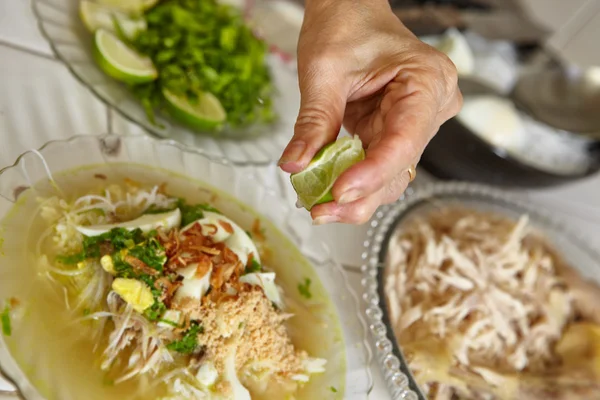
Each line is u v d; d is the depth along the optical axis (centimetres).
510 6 75
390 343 34
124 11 42
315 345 33
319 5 32
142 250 29
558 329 43
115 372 28
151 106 39
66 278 29
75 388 26
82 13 40
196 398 29
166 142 35
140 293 28
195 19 44
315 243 38
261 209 38
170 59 41
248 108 43
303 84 29
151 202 33
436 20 60
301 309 34
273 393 31
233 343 29
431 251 41
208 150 39
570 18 76
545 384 39
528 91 58
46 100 36
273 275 33
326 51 29
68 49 38
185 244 30
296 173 27
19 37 38
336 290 36
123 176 34
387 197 30
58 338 27
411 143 26
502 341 40
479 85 56
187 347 29
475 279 41
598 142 55
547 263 45
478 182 51
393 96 28
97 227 30
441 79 29
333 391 32
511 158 47
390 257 39
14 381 25
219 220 32
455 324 39
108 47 38
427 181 51
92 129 37
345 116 33
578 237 49
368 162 25
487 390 37
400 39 30
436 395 35
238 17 48
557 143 54
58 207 30
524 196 55
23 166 30
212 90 42
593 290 45
